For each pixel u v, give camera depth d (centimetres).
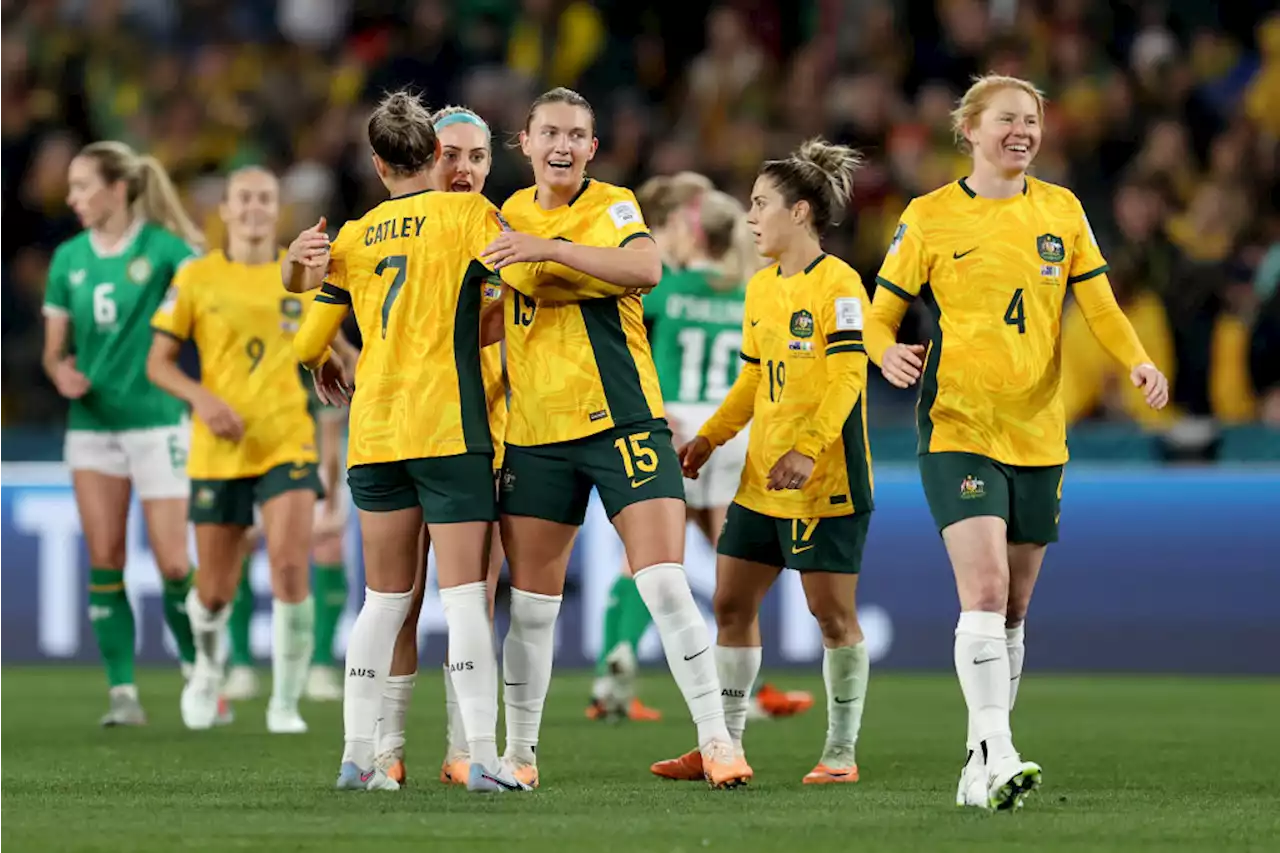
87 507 3023
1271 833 1673
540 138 1992
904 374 1855
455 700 2133
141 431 3050
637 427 1969
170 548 3084
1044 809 1870
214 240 5091
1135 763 2420
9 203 5178
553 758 2462
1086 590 3969
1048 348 1930
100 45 5725
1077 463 4003
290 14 6166
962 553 1877
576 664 4000
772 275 2178
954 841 1595
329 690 3625
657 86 5750
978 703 1847
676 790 2017
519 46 5691
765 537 2158
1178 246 4634
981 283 1916
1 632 4153
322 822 1697
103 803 1888
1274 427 3944
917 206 1955
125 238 3066
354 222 1998
